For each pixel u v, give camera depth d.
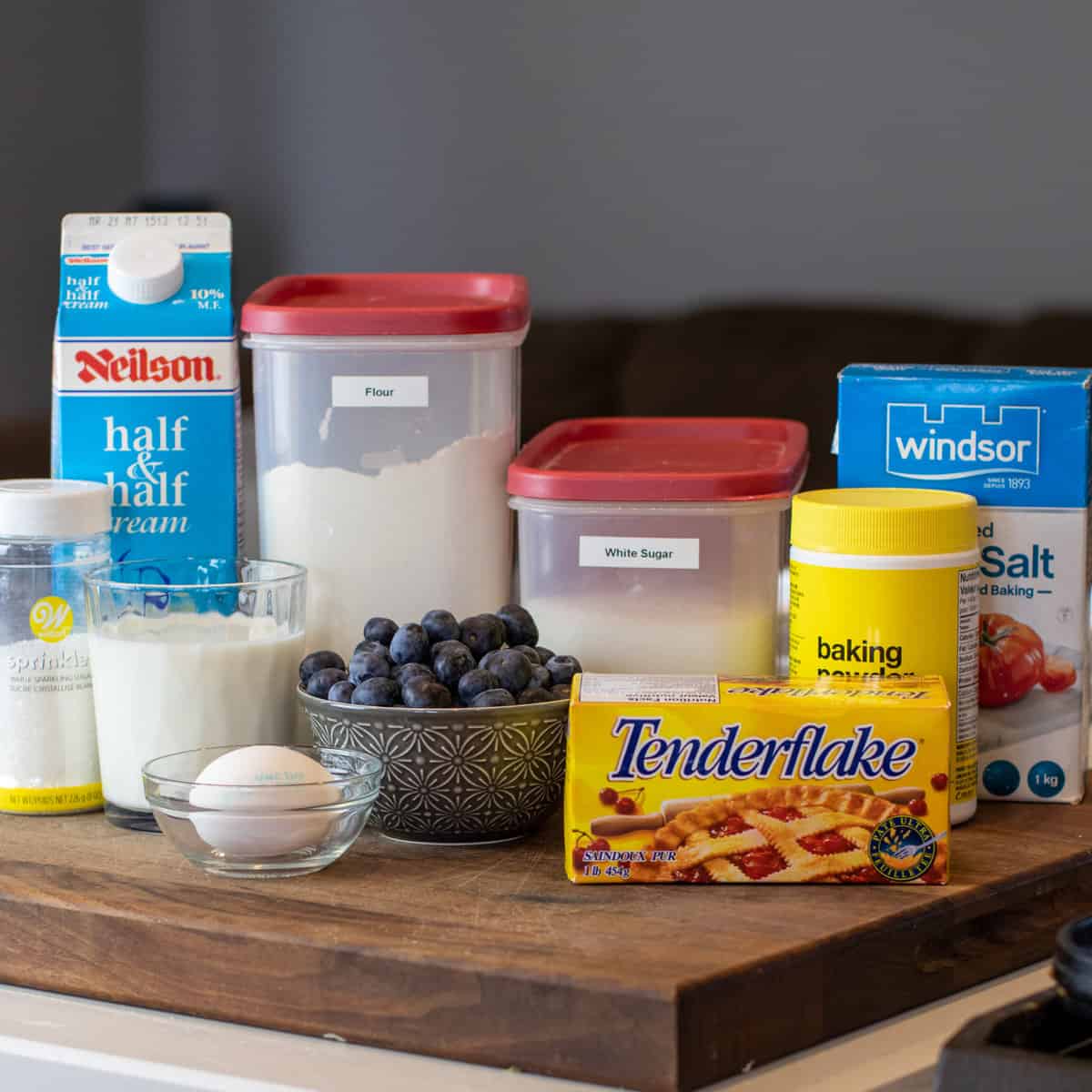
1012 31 1.19
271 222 1.44
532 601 0.95
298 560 0.97
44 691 0.92
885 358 1.26
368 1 1.38
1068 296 1.21
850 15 1.23
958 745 0.86
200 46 1.43
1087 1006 0.59
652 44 1.29
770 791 0.78
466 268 1.38
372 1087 0.66
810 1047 0.70
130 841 0.88
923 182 1.23
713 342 1.31
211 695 0.88
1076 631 0.91
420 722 0.82
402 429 0.96
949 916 0.76
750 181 1.28
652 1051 0.65
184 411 0.96
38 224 1.50
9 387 1.51
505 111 1.35
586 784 0.79
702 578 0.92
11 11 1.48
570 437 1.06
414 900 0.77
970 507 0.85
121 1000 0.76
